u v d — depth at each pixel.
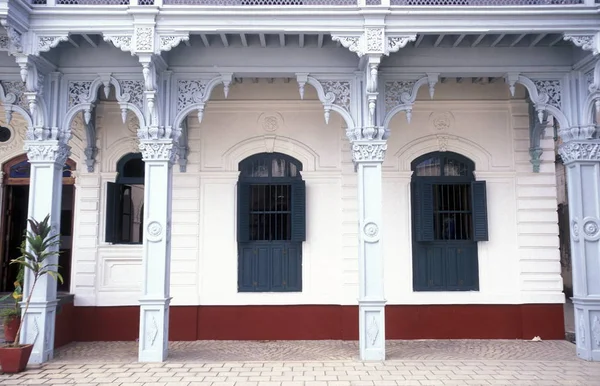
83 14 6.91
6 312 7.53
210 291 9.16
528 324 9.05
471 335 9.07
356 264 9.17
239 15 6.96
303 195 9.23
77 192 9.27
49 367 7.05
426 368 6.99
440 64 7.78
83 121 9.25
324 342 8.86
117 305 9.09
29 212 7.51
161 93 7.62
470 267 9.31
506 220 9.32
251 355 7.86
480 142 9.45
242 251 9.29
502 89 9.51
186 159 9.34
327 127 9.48
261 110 9.49
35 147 7.55
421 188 9.32
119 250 9.20
